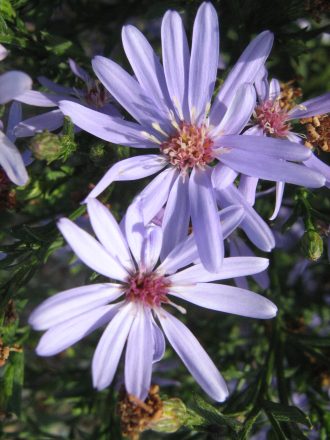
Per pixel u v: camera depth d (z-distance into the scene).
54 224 0.08
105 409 0.10
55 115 0.07
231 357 0.11
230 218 0.06
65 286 0.14
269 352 0.09
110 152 0.07
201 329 0.11
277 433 0.08
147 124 0.07
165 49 0.07
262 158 0.07
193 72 0.07
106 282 0.07
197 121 0.07
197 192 0.07
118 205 0.09
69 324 0.06
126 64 0.08
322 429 0.09
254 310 0.07
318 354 0.09
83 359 0.13
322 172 0.07
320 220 0.08
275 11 0.08
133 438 0.07
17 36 0.09
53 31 0.11
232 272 0.07
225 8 0.09
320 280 0.12
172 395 0.11
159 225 0.07
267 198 0.09
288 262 0.12
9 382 0.08
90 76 0.08
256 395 0.08
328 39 0.11
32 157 0.07
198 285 0.07
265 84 0.08
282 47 0.09
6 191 0.08
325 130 0.08
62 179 0.09
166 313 0.07
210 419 0.07
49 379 0.11
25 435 0.10
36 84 0.09
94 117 0.07
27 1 0.09
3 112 0.07
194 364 0.07
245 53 0.07
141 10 0.10
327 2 0.08
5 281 0.07
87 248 0.06
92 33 0.12
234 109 0.07
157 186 0.07
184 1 0.08
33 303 0.11
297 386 0.10
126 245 0.07
